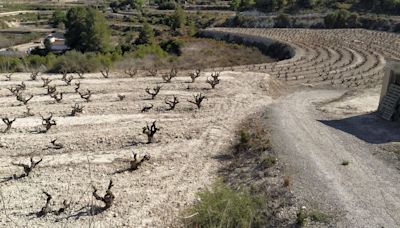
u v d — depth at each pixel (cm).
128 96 3334
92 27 7338
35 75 3912
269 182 1836
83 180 1981
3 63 4797
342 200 1648
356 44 7188
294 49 6794
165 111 2980
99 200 1802
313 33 8669
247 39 8512
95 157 2222
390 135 2411
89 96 3189
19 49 8862
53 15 12119
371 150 2159
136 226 1625
